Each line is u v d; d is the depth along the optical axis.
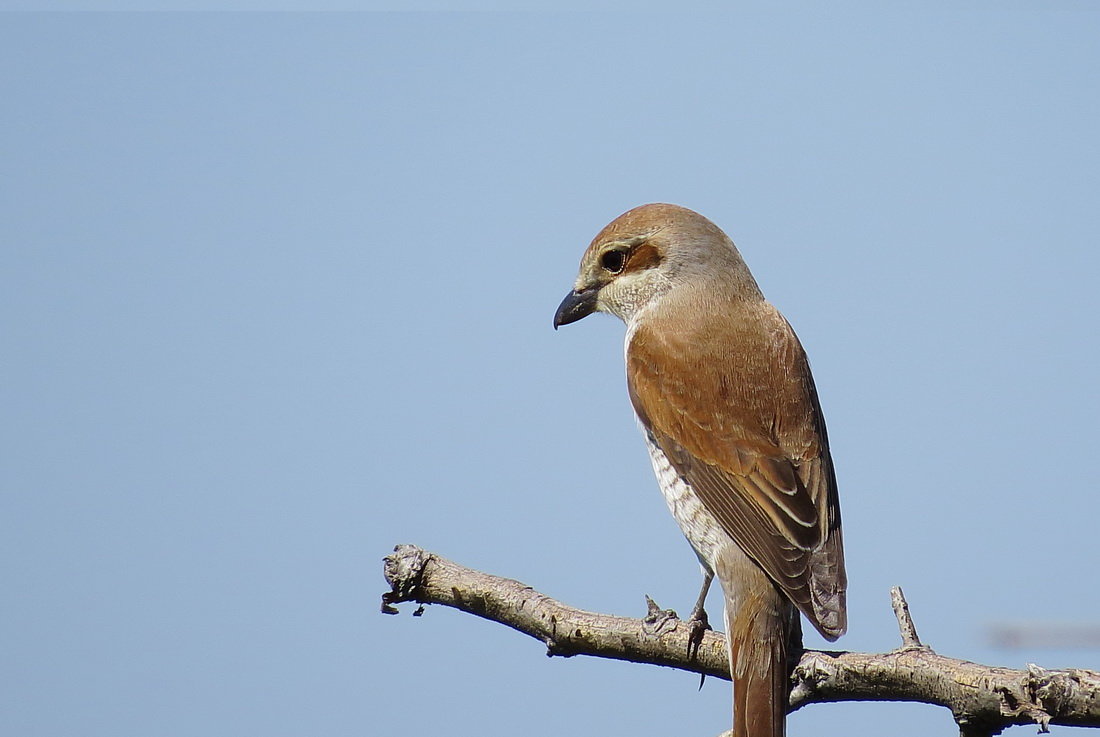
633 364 10.33
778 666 8.12
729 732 8.12
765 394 9.70
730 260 10.54
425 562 8.47
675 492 9.71
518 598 8.34
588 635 8.31
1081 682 6.45
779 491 9.15
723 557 9.00
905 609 7.37
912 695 7.19
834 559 8.73
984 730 6.84
